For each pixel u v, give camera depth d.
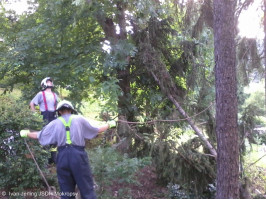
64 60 7.34
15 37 7.78
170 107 7.95
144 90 8.09
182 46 7.66
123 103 7.52
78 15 6.80
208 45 7.71
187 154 5.62
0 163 4.53
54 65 7.13
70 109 3.64
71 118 3.54
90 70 6.98
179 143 6.45
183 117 7.20
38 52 7.48
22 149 4.64
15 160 4.60
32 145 4.71
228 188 4.25
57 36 7.23
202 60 7.72
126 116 7.48
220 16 4.32
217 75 4.38
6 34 7.77
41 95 5.60
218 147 4.38
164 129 6.23
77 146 3.48
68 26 7.27
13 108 4.86
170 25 7.95
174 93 7.65
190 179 5.65
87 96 8.34
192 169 5.63
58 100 5.77
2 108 4.87
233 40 4.34
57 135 3.46
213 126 6.47
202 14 6.89
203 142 6.15
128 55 7.09
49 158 5.48
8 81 8.16
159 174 5.96
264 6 5.34
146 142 6.14
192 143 6.14
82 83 7.54
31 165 4.66
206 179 5.66
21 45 7.09
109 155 5.00
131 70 7.87
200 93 7.09
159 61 7.35
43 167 4.93
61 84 7.31
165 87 7.49
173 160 5.55
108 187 5.06
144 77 7.86
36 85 7.36
